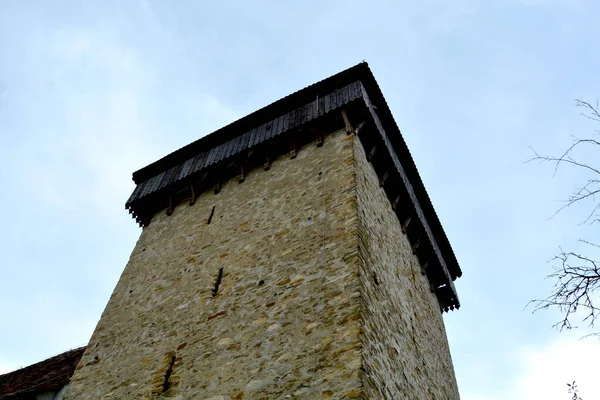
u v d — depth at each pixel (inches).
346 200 353.1
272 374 265.4
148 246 455.5
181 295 367.2
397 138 492.1
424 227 496.1
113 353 356.5
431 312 479.5
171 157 533.6
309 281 307.0
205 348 308.8
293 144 448.1
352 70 466.9
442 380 426.3
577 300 174.4
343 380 238.4
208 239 410.0
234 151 474.3
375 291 313.0
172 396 291.3
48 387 378.0
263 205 406.9
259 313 308.5
